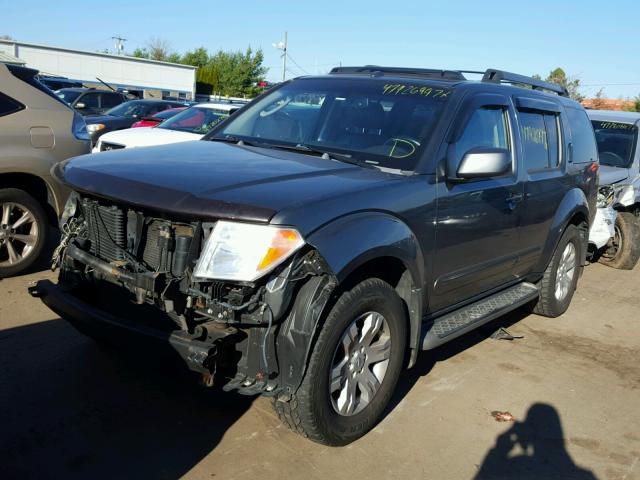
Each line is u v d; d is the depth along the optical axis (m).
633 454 3.77
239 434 3.50
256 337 3.00
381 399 3.62
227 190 3.07
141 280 3.09
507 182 4.61
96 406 3.63
